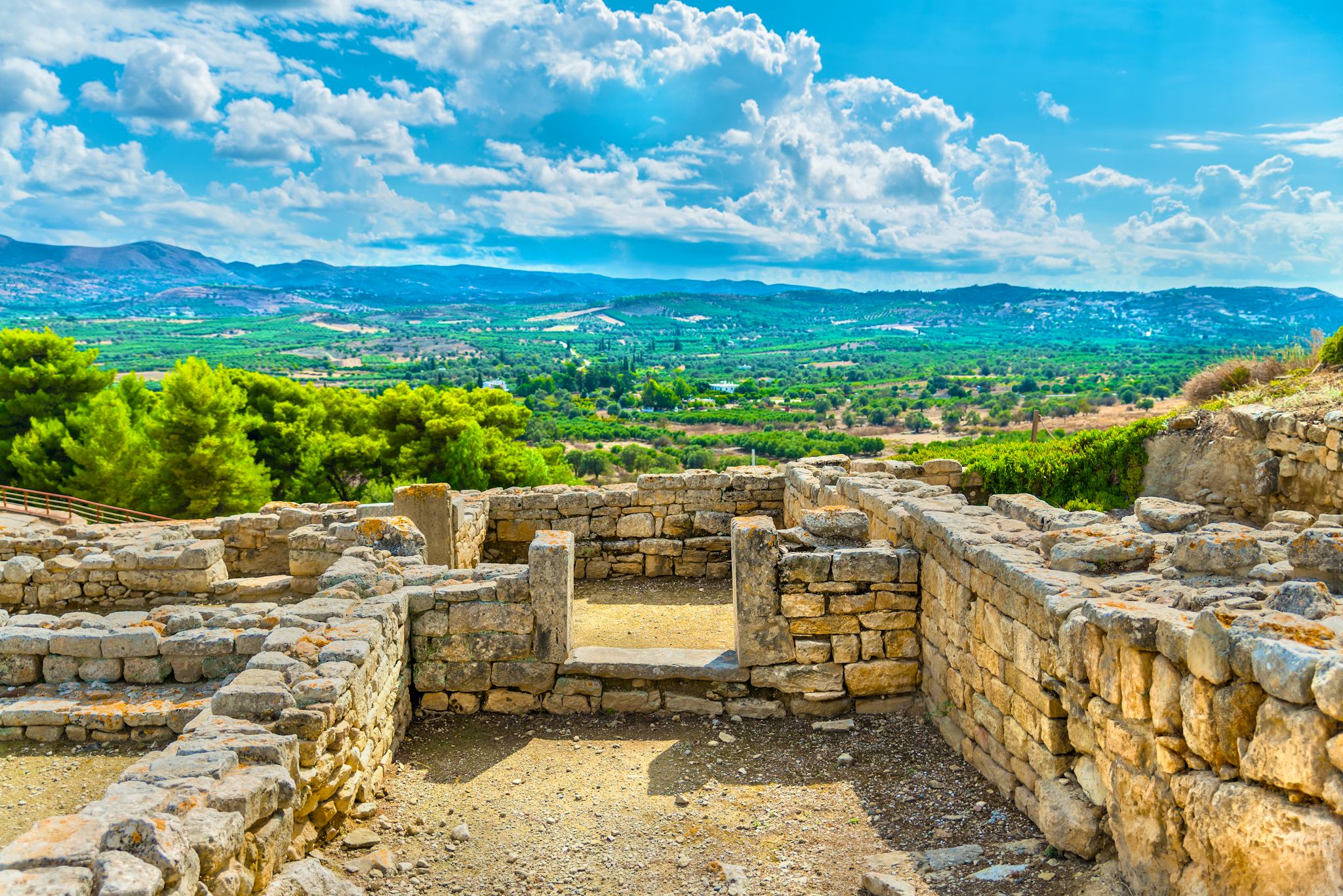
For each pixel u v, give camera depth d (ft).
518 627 27.17
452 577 28.12
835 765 23.79
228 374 131.95
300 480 121.19
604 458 239.71
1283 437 47.01
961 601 23.49
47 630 26.35
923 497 30.01
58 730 23.86
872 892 17.46
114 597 35.58
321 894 16.11
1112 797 16.56
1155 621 15.48
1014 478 50.75
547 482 114.42
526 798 22.25
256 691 18.79
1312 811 11.99
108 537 39.63
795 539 27.66
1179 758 14.76
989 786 21.75
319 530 35.65
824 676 26.81
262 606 28.84
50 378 125.59
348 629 22.95
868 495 33.55
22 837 12.19
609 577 43.78
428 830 20.71
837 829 20.39
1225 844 13.17
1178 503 24.44
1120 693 16.31
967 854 18.45
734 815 21.22
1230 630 13.78
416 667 27.27
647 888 18.30
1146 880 15.47
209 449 107.24
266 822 16.03
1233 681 13.62
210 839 13.29
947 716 24.67
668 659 27.45
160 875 11.64
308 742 18.35
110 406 111.75
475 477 107.65
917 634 26.89
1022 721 20.27
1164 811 14.98
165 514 111.65
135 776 15.51
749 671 26.94
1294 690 12.26
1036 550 22.57
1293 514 25.23
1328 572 17.10
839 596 26.71
